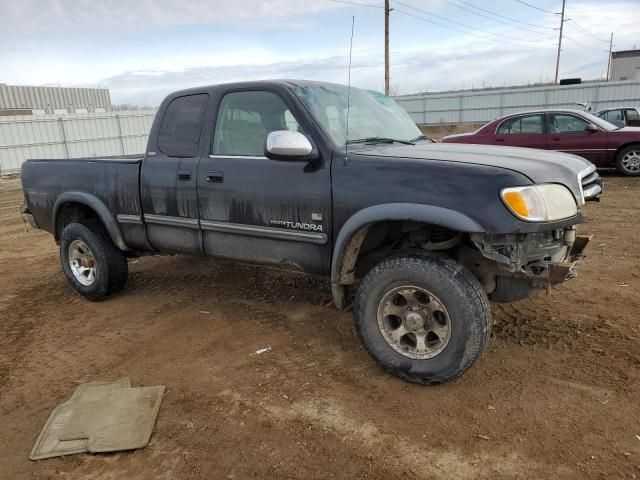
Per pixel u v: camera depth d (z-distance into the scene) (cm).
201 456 270
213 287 530
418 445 269
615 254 574
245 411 307
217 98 402
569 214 305
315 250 355
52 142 2462
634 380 315
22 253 762
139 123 2861
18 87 3775
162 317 459
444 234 345
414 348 324
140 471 261
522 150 371
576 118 1118
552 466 248
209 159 400
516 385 318
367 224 320
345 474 251
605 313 413
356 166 329
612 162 1121
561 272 296
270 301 482
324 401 313
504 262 294
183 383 343
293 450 271
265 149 331
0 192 1728
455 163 305
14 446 287
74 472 263
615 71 5509
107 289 498
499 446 264
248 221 380
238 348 389
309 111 356
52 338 429
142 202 446
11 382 359
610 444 261
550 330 388
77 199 488
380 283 323
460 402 304
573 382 318
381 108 433
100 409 313
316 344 389
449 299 300
